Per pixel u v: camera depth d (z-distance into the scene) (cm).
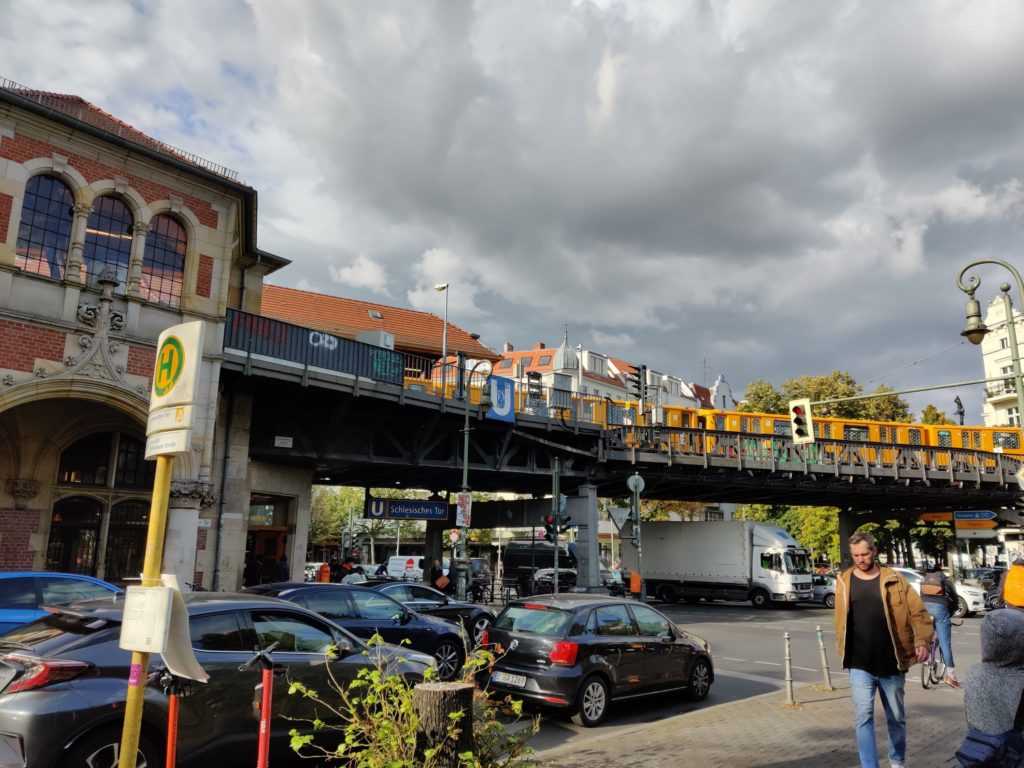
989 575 3397
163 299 1589
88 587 938
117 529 1597
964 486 3594
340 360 1991
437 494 3394
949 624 1041
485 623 1462
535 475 2867
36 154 1410
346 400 2039
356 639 645
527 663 862
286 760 577
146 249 1574
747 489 3488
